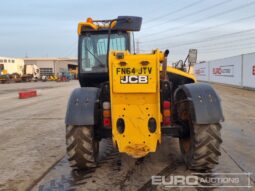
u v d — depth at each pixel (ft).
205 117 14.96
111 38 20.18
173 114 17.33
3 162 18.92
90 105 15.66
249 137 24.62
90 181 15.30
